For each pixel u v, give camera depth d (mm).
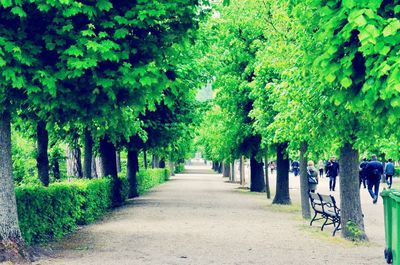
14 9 8484
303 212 18766
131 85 9570
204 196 31641
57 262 9984
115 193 24641
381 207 23719
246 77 27734
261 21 19203
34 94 9219
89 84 9609
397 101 6133
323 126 12594
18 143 21500
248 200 28047
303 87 12234
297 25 11219
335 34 7000
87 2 9164
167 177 59625
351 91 7227
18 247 10047
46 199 12805
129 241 13023
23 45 9023
